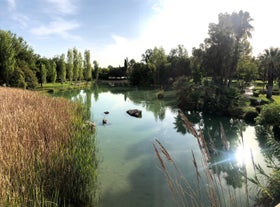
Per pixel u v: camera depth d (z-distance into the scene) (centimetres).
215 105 2581
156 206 727
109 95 4534
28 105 1276
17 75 3650
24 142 686
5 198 446
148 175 972
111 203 743
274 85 4784
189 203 727
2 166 531
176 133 1738
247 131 1825
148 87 6344
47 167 639
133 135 1650
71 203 647
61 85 5725
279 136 1487
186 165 1096
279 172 666
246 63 4038
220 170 991
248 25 3488
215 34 3634
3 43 3519
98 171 1004
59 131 861
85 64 7481
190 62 5219
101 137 1571
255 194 777
